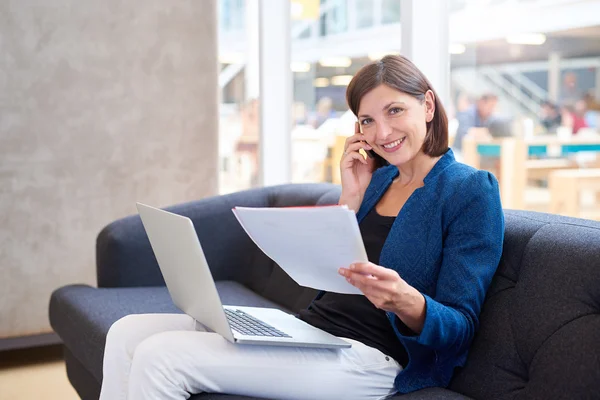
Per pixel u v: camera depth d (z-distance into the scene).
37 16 3.87
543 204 2.86
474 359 2.00
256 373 1.90
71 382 3.14
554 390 1.78
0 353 4.11
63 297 3.15
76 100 3.97
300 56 4.30
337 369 1.95
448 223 2.01
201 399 1.91
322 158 4.15
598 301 1.80
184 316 2.25
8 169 3.89
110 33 4.00
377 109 2.08
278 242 1.87
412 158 2.13
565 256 1.89
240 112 4.68
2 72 3.84
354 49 3.82
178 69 4.13
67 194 4.00
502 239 2.00
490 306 2.03
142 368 1.86
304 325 2.13
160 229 2.08
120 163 4.07
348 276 1.80
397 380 1.99
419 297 1.84
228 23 4.73
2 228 3.90
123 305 2.93
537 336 1.87
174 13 4.10
